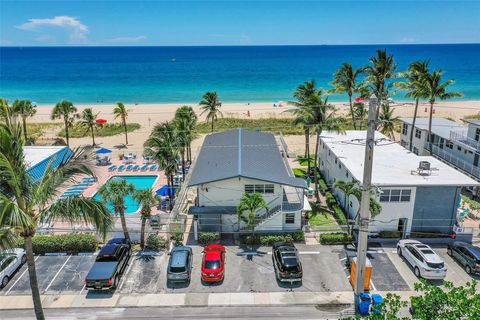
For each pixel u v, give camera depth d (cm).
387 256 2975
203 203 3334
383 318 1153
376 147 4103
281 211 3222
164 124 3838
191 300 2470
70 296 2509
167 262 2908
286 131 7169
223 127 7369
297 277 2598
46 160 3725
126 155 5375
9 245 1616
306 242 3192
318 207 3831
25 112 5544
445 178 3181
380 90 4862
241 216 3080
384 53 4772
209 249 2912
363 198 2234
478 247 3105
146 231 3206
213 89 12862
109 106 10162
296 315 2330
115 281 2584
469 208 3788
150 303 2441
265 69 18900
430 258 2661
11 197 1662
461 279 2711
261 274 2748
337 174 3950
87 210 1716
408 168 3416
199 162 3794
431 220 3219
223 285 2623
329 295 2522
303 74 16712
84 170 1806
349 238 3158
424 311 1122
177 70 18650
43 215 1706
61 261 2916
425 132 4906
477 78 15312
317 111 3988
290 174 3628
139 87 13338
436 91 4481
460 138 4412
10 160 1595
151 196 3030
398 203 3169
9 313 2352
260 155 3797
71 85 13900
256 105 10112
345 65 5025
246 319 2294
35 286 1789
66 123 5712
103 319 2297
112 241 2962
